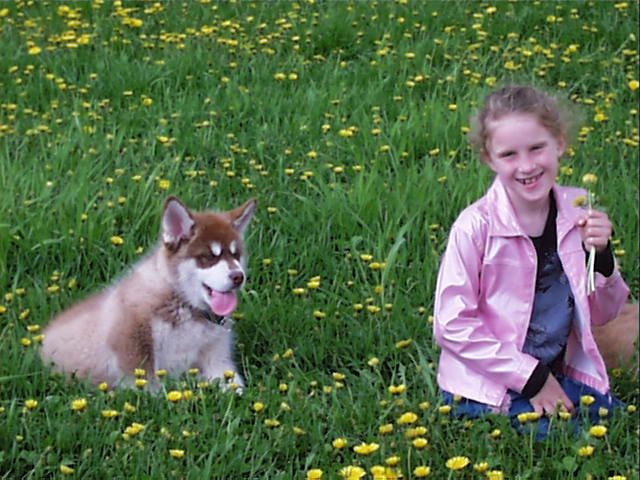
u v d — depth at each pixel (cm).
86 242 405
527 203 336
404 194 427
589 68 552
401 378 352
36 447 322
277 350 363
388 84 532
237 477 316
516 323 336
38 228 404
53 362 349
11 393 343
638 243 415
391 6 633
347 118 504
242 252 356
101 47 577
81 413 329
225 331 356
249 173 458
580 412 333
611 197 438
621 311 366
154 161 461
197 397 335
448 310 336
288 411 332
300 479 314
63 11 628
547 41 590
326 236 416
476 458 319
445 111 495
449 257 338
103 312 355
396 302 380
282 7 646
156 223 412
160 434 322
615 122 499
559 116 333
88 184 429
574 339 339
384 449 318
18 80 526
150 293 349
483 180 438
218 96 514
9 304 376
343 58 581
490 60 567
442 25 612
